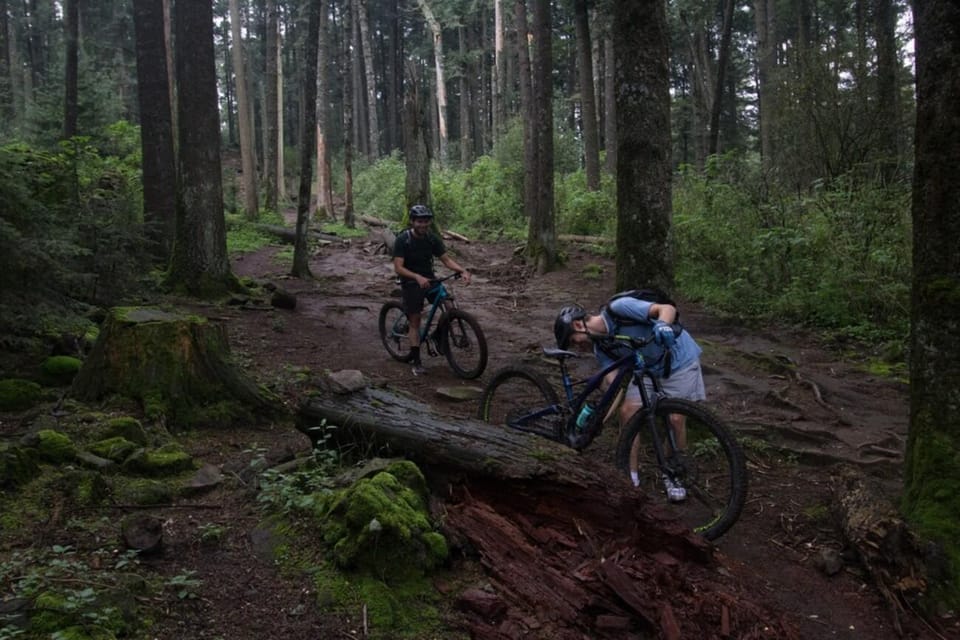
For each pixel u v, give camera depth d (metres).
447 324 7.91
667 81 5.84
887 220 10.45
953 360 4.02
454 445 4.11
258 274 13.79
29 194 6.55
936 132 4.00
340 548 3.48
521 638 3.16
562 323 5.05
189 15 10.04
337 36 49.56
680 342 4.89
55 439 4.36
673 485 4.73
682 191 15.04
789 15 32.03
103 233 8.36
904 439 6.20
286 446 4.95
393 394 4.76
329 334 9.51
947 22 3.89
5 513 3.70
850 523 4.20
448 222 22.44
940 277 4.06
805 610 3.77
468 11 36.72
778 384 7.54
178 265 10.34
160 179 11.68
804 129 13.23
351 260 16.23
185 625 3.02
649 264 5.82
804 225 11.38
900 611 3.69
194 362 5.52
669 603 3.44
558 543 3.73
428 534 3.61
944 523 3.91
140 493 4.04
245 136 21.58
